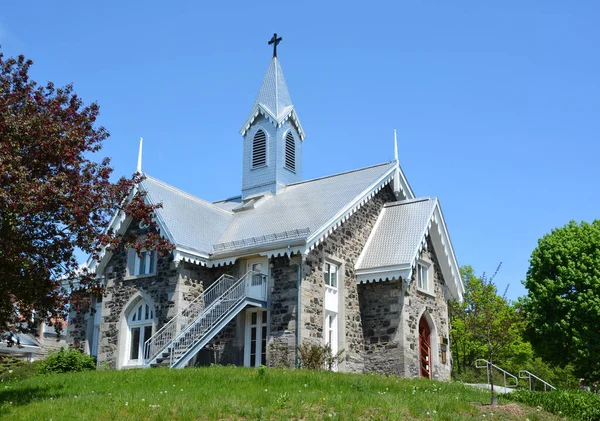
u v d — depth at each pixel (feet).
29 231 52.42
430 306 95.91
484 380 115.75
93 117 57.62
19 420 43.04
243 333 86.28
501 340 62.28
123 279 91.45
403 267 87.61
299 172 114.83
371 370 87.76
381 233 97.66
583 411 57.26
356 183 100.17
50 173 52.95
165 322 85.20
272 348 81.15
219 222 100.12
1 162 47.01
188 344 77.97
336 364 84.33
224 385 56.08
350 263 91.50
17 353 121.08
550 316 120.78
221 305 81.82
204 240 91.09
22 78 56.65
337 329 86.53
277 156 110.01
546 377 139.13
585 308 114.62
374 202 101.45
